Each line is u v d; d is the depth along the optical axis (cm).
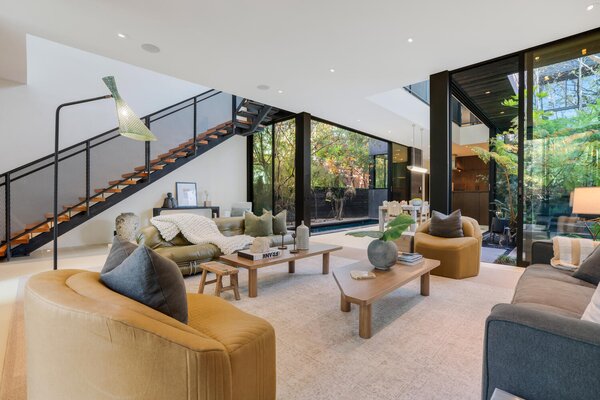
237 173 863
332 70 465
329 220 841
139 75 686
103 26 346
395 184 1049
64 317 99
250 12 319
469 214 993
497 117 767
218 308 164
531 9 314
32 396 116
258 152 857
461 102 662
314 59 429
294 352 197
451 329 230
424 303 284
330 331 226
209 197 801
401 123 779
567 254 243
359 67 454
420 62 438
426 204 696
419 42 382
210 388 92
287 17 328
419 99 796
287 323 240
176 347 91
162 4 306
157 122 657
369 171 956
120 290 125
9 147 532
